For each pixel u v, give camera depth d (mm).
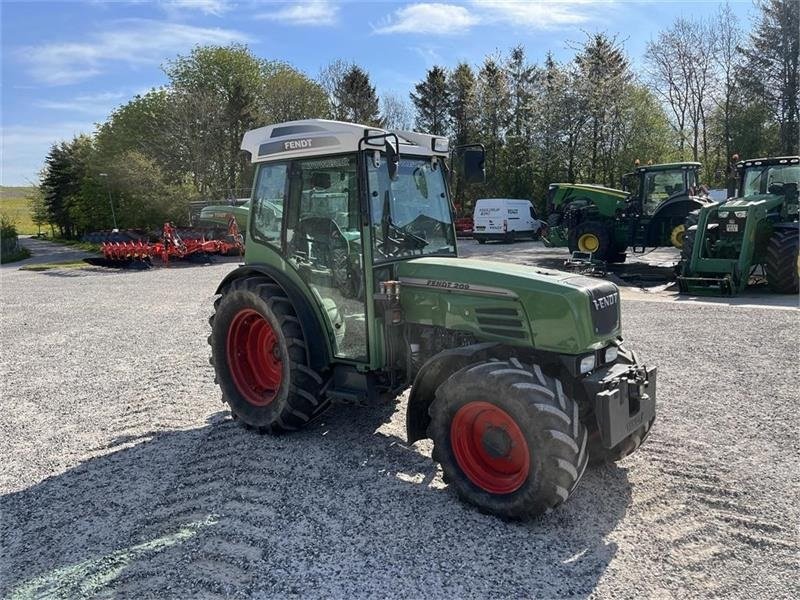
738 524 3510
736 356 7035
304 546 3367
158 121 38719
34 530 3678
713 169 34531
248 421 5016
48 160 48656
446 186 5086
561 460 3316
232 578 3100
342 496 3924
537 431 3348
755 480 4031
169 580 3107
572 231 17078
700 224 11859
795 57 30562
